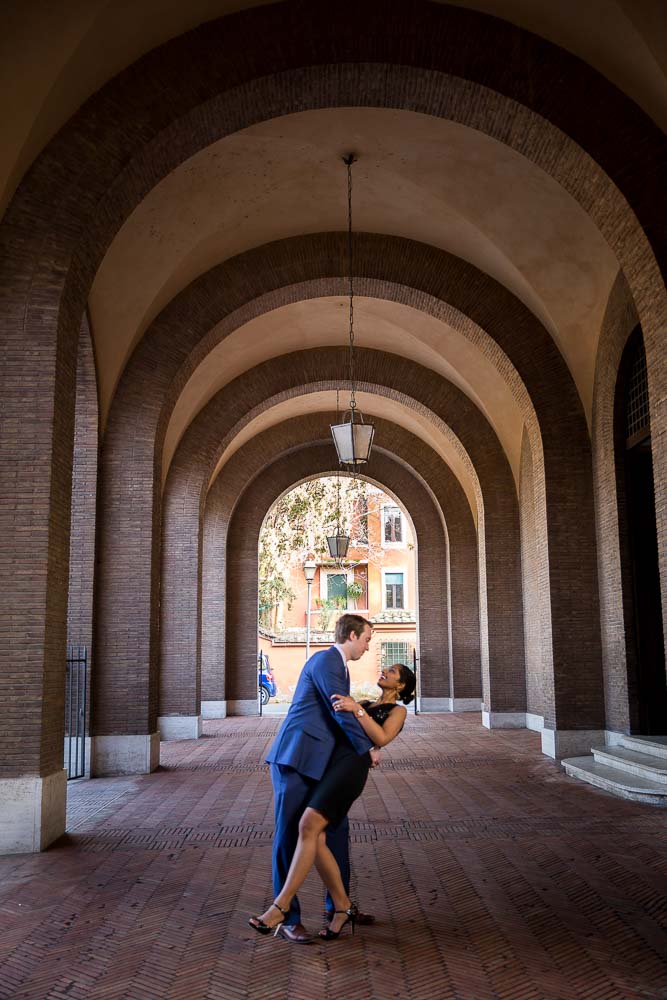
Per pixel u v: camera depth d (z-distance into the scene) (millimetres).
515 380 13445
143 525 12453
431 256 13531
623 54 8297
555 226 11508
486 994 4168
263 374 18219
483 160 10875
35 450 8016
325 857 4953
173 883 6203
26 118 7805
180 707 16828
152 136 8523
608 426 12305
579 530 12984
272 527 33656
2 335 8117
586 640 12820
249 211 12242
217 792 10273
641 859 6797
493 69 8727
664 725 11758
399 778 11195
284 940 4941
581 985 4270
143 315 12258
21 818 7402
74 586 12203
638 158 8656
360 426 11664
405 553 38500
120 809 9211
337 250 13516
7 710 7676
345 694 4879
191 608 17219
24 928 5199
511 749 14203
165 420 13055
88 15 7438
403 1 8734
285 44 8680
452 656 22141
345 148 11008
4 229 8188
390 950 4781
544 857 6883
